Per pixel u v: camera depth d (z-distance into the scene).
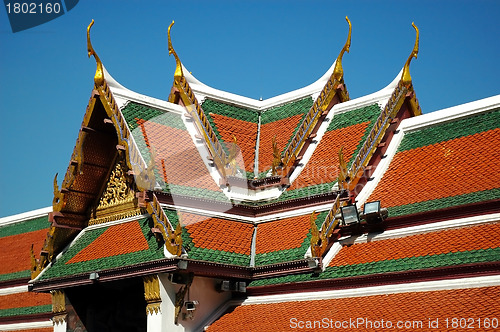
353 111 33.84
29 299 41.47
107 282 31.86
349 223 28.97
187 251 29.02
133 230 31.25
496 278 24.25
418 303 25.14
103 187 33.38
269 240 31.22
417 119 31.83
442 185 28.47
